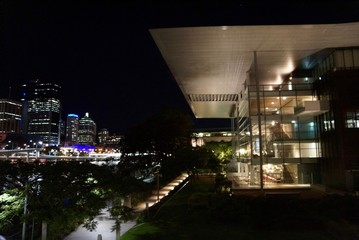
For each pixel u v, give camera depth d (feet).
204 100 210.59
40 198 47.37
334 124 111.65
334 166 112.68
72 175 47.96
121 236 66.03
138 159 180.34
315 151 124.77
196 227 71.61
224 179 125.39
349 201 74.28
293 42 107.65
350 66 112.47
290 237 62.39
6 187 49.62
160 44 107.76
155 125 182.19
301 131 126.11
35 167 48.80
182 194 120.88
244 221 74.28
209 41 105.81
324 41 107.14
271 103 127.03
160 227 72.23
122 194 50.80
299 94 127.75
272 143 125.59
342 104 110.11
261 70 138.41
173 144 185.88
